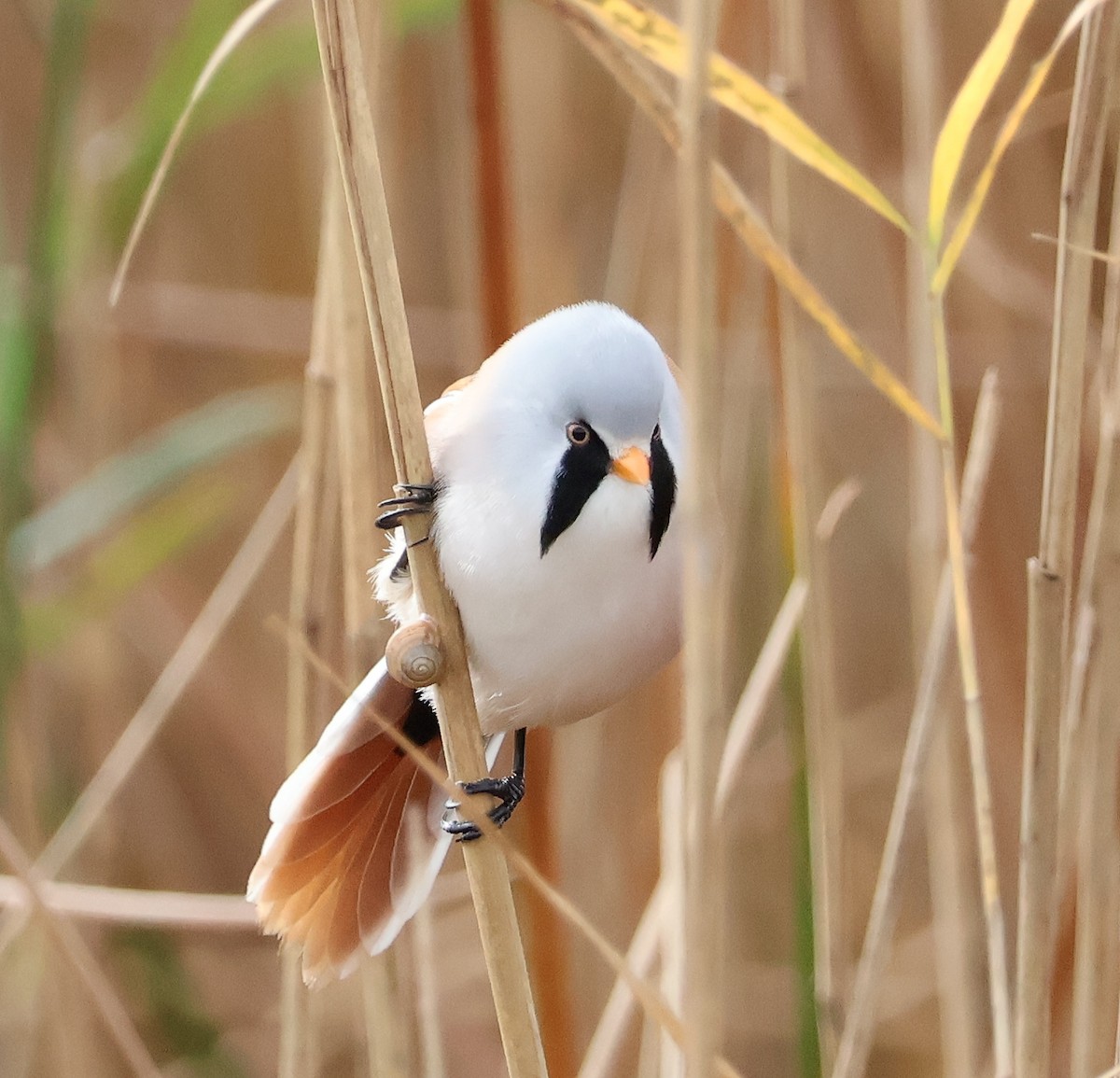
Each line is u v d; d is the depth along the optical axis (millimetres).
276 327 4730
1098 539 4488
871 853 4723
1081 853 4496
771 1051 4676
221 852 4719
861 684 4762
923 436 4594
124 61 4730
